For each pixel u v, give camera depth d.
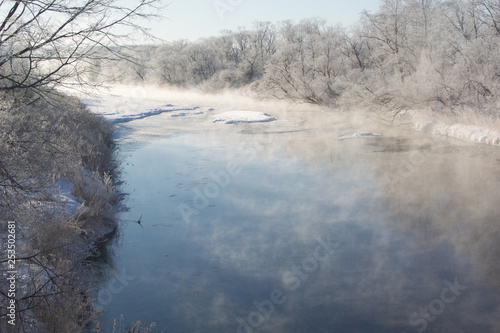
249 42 55.22
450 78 19.33
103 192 9.45
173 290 6.39
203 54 55.56
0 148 4.38
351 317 5.68
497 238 8.09
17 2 4.27
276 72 35.41
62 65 4.63
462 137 17.27
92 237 7.94
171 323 5.50
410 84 21.08
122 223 9.06
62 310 4.55
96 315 5.31
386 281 6.62
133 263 7.24
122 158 15.23
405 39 26.64
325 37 37.69
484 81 17.66
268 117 26.70
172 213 9.70
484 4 19.72
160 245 7.99
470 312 5.73
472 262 7.19
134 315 5.70
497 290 6.29
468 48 18.61
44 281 4.76
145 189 11.52
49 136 5.00
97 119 18.36
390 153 15.62
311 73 35.56
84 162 11.73
